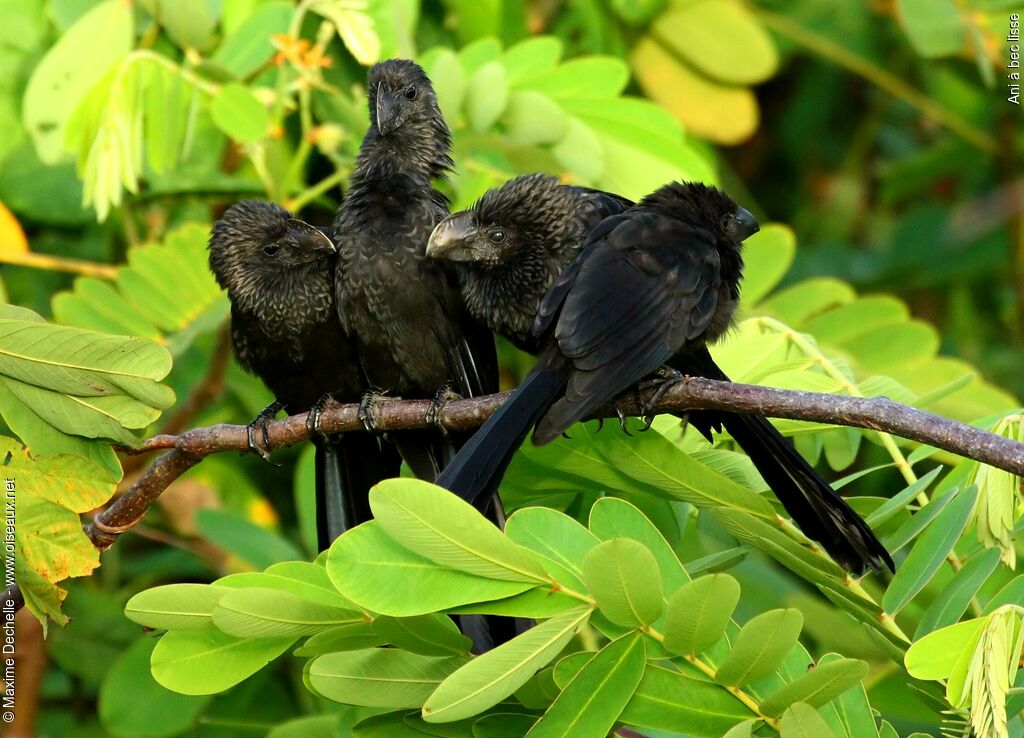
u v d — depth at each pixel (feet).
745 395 25.52
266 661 24.38
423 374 33.63
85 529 29.25
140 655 35.47
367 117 37.50
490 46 38.27
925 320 53.67
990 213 48.06
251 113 35.40
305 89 37.17
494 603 22.85
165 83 35.81
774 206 56.70
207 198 42.01
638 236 28.89
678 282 28.37
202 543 41.47
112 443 27.61
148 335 35.78
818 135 56.24
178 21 35.96
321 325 33.91
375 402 30.55
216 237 34.17
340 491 33.04
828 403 24.30
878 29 51.34
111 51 35.58
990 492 25.25
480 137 35.88
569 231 31.04
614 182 36.70
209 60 38.04
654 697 23.31
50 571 26.71
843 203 55.88
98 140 34.65
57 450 27.17
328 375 34.63
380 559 22.61
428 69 38.40
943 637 21.99
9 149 40.19
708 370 30.78
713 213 31.50
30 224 41.22
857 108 56.75
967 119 53.57
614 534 24.30
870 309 36.70
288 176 37.55
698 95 44.55
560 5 45.06
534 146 35.65
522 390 27.07
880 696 33.14
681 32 43.98
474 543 22.20
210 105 36.29
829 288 36.78
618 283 27.91
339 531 32.83
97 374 26.43
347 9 35.76
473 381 33.65
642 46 44.52
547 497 30.07
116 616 39.93
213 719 36.68
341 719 30.60
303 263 33.68
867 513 29.17
